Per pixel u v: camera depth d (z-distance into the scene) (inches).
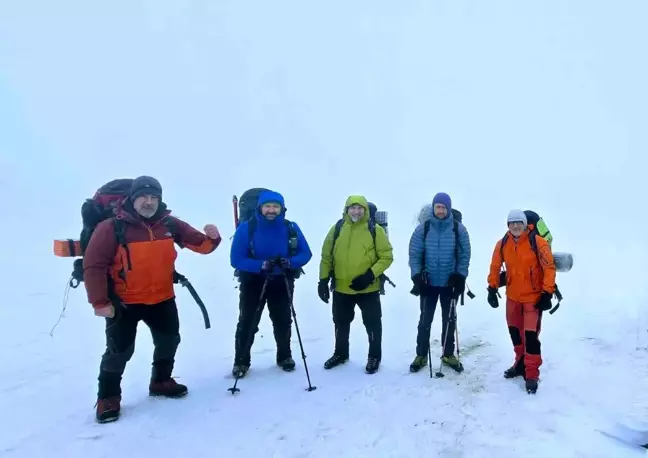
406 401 202.2
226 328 310.5
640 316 300.8
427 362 242.7
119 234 187.2
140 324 323.3
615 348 252.1
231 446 170.7
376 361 237.5
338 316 242.8
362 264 232.4
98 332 301.3
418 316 332.5
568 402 196.2
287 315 237.1
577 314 312.8
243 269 221.9
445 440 171.6
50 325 313.9
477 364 243.1
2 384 222.5
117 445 171.3
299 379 227.5
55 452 166.9
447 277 233.5
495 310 337.4
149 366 246.1
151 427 183.3
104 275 183.6
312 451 167.0
